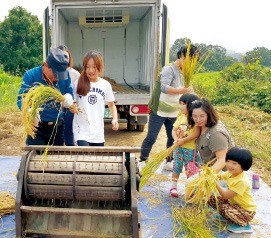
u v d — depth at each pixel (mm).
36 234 3096
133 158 3135
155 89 5172
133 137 8742
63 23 9078
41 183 3098
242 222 3643
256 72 15883
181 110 4449
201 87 11141
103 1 7492
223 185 3967
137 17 9609
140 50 9992
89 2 7496
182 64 4891
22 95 3363
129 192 3211
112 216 3020
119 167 3072
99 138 4117
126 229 3053
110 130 9586
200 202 3605
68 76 3787
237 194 3566
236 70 16062
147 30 8766
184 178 5215
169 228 3795
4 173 5340
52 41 7598
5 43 44875
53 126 3906
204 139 4062
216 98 13555
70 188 3076
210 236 3527
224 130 4000
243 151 3500
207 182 3475
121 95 7941
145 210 4199
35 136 3936
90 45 10023
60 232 3080
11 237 3535
